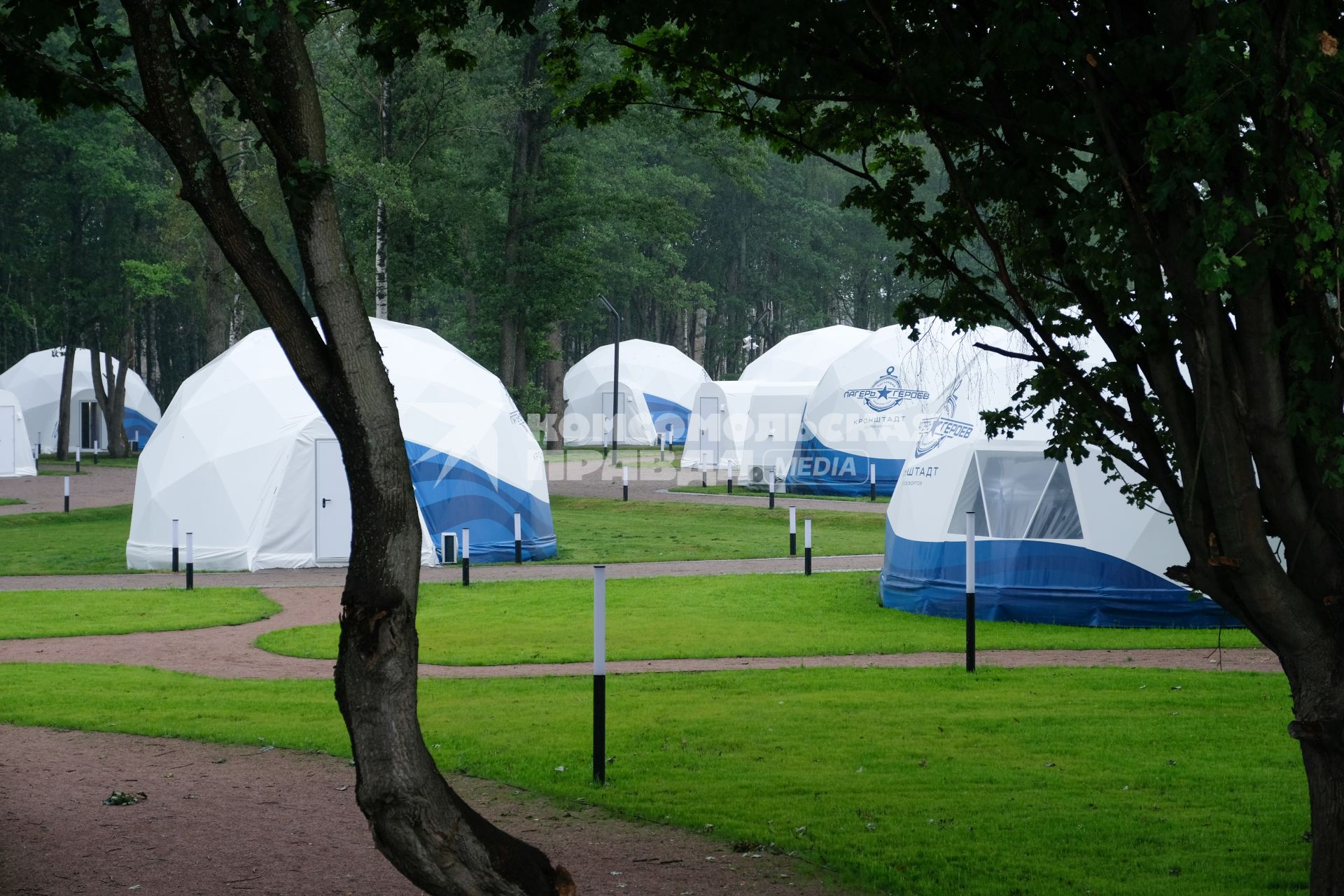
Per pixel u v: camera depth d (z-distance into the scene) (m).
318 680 12.41
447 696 11.40
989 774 8.43
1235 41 4.27
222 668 13.29
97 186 54.44
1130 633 15.30
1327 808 4.96
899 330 39.78
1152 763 8.70
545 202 44.25
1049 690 11.43
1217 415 4.67
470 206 40.06
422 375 24.95
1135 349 4.96
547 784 8.26
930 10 5.38
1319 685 4.89
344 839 7.18
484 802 7.92
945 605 16.81
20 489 42.31
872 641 14.62
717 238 86.69
